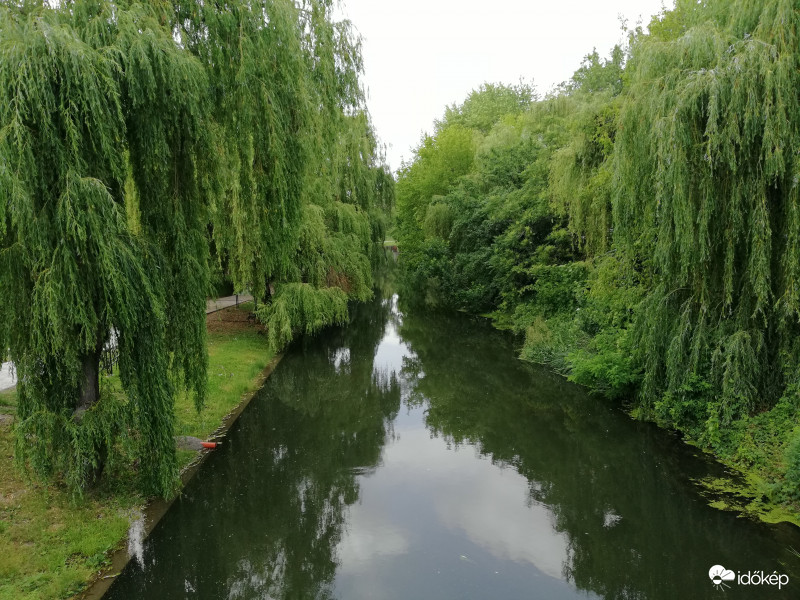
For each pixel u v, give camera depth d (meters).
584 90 18.06
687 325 8.39
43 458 5.89
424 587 5.77
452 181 29.95
